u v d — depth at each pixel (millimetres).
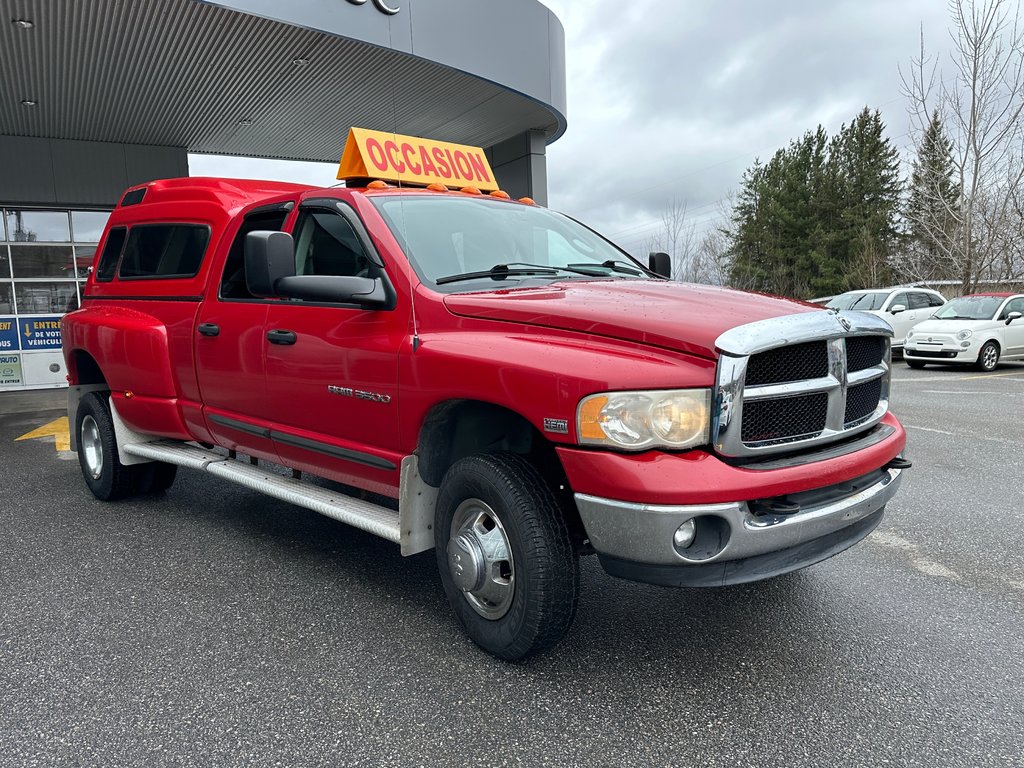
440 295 3150
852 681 2812
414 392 3100
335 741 2463
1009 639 3150
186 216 4793
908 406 9703
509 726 2541
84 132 13531
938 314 16188
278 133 14281
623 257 4312
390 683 2828
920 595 3617
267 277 3258
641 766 2318
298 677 2881
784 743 2426
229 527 4789
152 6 8594
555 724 2553
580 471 2584
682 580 2545
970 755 2350
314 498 3705
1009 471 6078
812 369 2750
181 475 6289
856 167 50656
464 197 4023
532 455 3098
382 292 3254
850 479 2771
